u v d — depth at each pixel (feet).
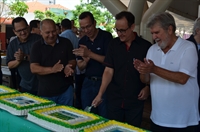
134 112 8.48
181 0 34.68
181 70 6.40
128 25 7.73
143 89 8.27
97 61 10.09
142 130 6.08
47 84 9.37
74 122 6.40
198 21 8.68
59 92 9.48
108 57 8.43
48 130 6.25
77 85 14.61
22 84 11.34
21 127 6.91
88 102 10.58
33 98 8.54
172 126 6.89
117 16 7.91
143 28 23.30
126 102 8.41
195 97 6.95
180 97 6.75
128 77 8.26
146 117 14.83
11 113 7.36
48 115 6.88
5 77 17.57
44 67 8.95
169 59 6.74
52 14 61.62
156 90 7.07
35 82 11.12
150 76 7.34
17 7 53.36
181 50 6.61
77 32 20.89
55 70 8.56
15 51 11.05
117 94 8.50
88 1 66.54
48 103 7.96
